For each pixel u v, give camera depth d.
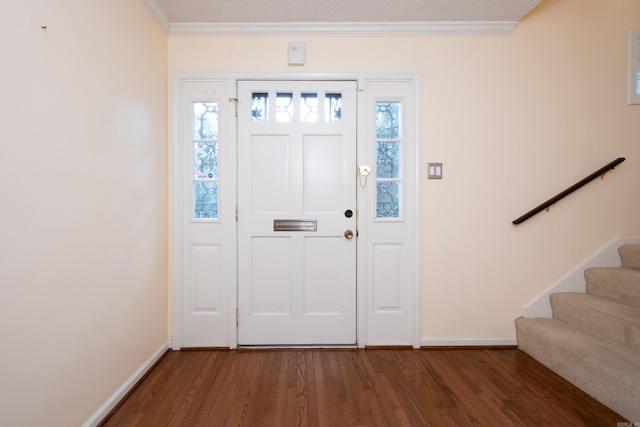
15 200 1.08
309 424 1.52
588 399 1.70
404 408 1.64
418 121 2.32
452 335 2.35
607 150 2.34
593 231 2.34
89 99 1.46
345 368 2.05
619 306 1.93
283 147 2.36
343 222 2.36
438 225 2.34
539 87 2.32
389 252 2.37
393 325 2.37
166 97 2.27
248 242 2.35
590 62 2.33
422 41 2.32
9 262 1.06
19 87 1.09
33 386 1.16
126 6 1.76
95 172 1.50
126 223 1.77
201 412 1.61
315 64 2.32
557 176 2.34
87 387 1.44
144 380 1.90
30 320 1.14
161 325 2.20
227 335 2.33
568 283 2.32
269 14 2.16
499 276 2.34
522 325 2.27
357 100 2.34
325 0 2.01
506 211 2.34
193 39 2.31
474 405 1.66
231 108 2.32
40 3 1.17
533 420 1.54
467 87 2.32
